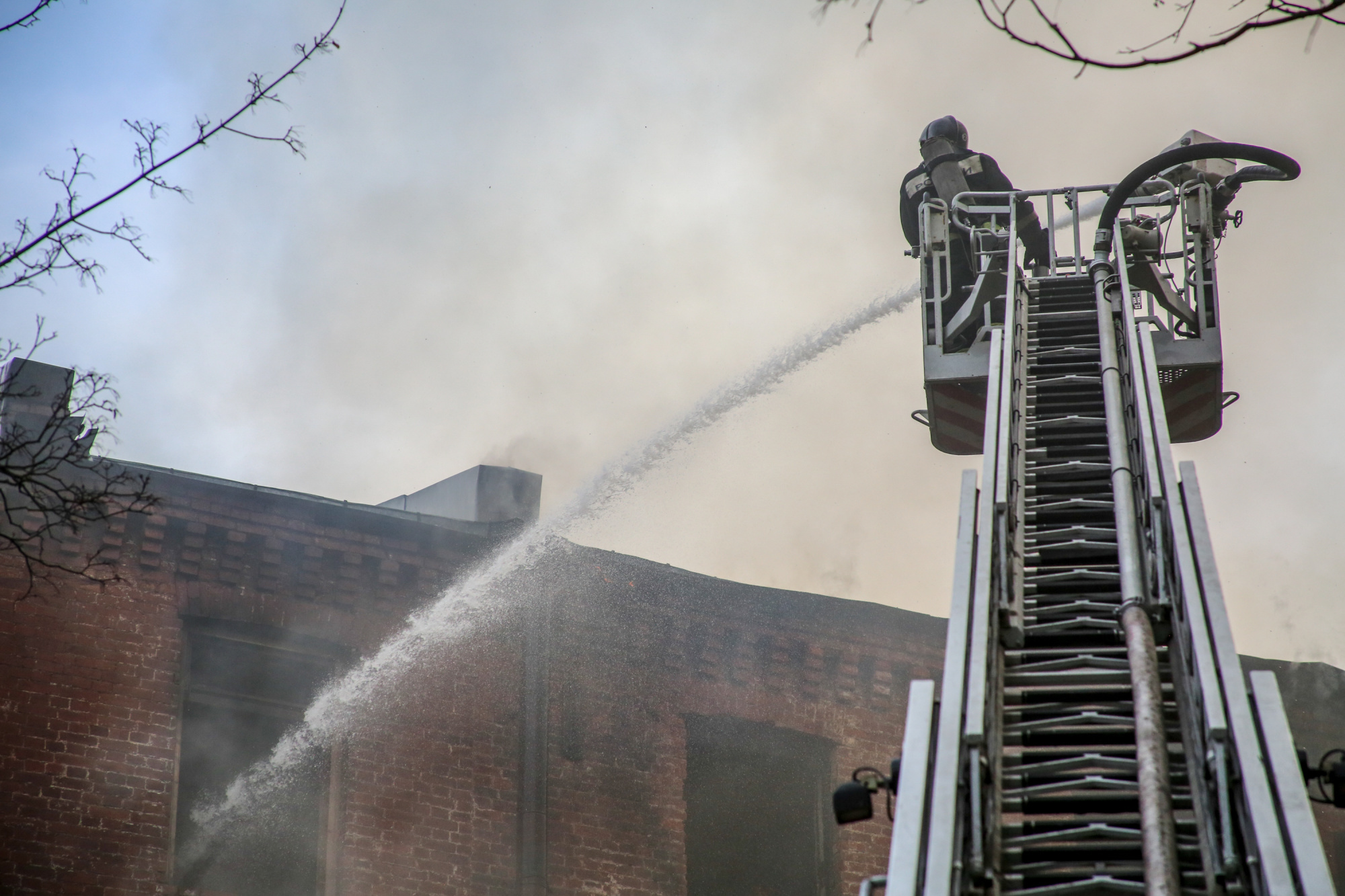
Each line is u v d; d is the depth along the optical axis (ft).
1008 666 36.04
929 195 63.41
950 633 31.76
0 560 56.34
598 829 61.52
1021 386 47.80
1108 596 38.52
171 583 59.11
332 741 59.72
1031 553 40.42
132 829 55.11
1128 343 46.60
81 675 56.29
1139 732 28.68
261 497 61.36
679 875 62.28
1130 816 31.94
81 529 57.62
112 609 57.62
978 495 37.27
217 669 59.21
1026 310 54.80
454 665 62.34
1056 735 34.27
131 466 59.41
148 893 54.54
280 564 61.26
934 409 61.41
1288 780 26.53
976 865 28.55
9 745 54.39
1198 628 31.45
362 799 58.90
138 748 56.29
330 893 56.95
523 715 62.39
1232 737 28.58
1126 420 45.78
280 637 60.59
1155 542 36.76
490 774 61.00
